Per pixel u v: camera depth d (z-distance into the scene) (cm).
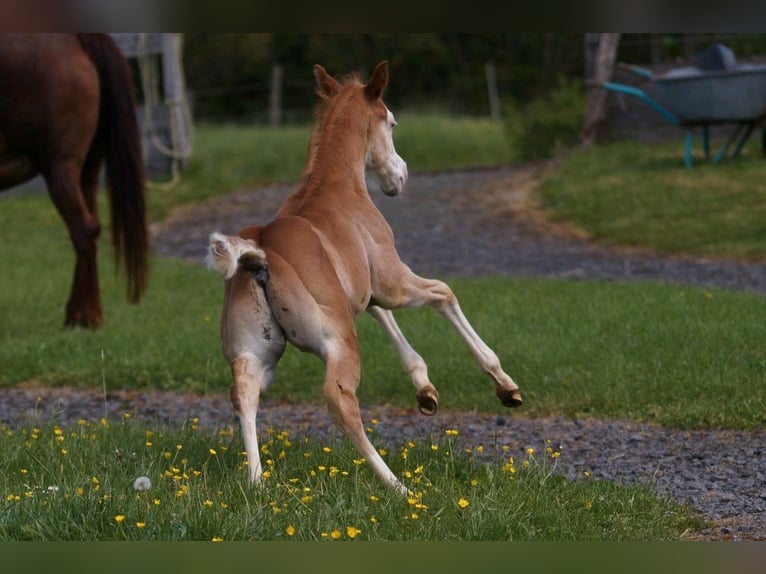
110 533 873
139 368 1720
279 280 989
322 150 1161
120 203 2028
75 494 923
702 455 1234
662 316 1877
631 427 1364
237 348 1003
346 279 1058
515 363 1616
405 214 3450
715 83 3306
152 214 3612
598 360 1606
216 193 3878
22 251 2970
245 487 967
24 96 1964
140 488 985
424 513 925
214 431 1341
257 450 980
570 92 4428
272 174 4222
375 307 1200
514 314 1966
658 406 1413
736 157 3509
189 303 2259
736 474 1162
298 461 1107
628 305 1988
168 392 1652
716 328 1742
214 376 1675
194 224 3488
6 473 1080
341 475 1050
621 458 1236
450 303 1179
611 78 4009
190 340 1858
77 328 2023
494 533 904
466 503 916
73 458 1119
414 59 7181
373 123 1205
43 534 862
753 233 2834
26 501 916
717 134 3941
